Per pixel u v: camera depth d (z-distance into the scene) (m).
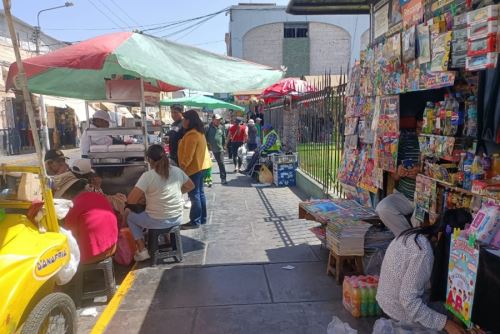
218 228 6.42
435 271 2.58
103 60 4.40
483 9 2.56
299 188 9.77
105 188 6.00
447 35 3.16
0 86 24.28
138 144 6.07
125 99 6.04
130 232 4.89
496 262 2.01
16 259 2.51
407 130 4.32
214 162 16.22
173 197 4.87
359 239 4.02
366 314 3.52
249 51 33.19
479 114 3.02
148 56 4.64
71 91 7.06
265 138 11.69
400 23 4.27
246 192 9.42
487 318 2.08
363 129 5.27
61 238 2.95
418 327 2.69
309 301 3.86
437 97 4.16
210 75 5.20
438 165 3.54
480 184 2.80
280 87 11.50
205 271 4.65
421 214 3.78
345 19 32.72
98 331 3.44
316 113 8.48
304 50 33.09
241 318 3.59
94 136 6.07
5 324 2.30
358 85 5.44
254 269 4.66
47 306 2.67
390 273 2.70
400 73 4.08
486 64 2.55
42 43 27.36
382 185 4.65
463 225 2.53
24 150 27.78
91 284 4.46
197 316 3.64
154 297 4.04
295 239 5.73
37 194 3.34
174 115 7.70
